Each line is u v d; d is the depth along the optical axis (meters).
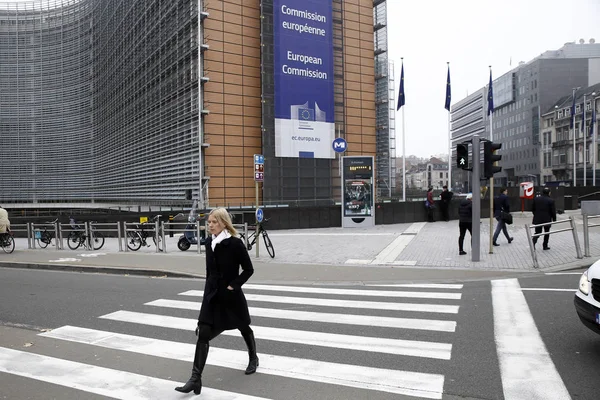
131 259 14.08
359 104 40.44
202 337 4.38
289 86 34.84
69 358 5.43
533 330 5.98
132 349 5.71
